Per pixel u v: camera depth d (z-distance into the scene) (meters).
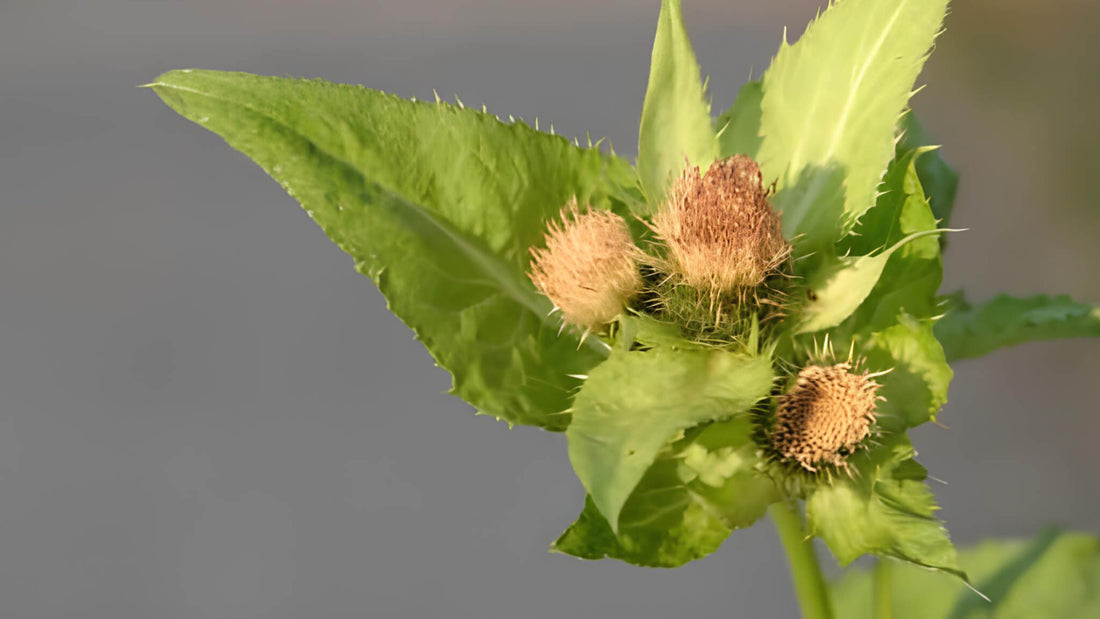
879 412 0.58
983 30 1.76
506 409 0.59
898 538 0.57
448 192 0.60
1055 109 1.63
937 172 0.64
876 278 0.58
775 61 0.61
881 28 0.60
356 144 0.59
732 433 0.58
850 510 0.58
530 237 0.60
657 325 0.58
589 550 0.58
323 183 0.58
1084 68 1.68
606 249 0.59
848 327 0.59
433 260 0.59
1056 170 1.56
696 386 0.57
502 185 0.60
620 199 0.61
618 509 0.55
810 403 0.57
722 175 0.58
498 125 0.60
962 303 0.64
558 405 0.60
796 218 0.60
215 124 0.58
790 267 0.59
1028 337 0.63
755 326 0.58
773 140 0.61
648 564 0.58
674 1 0.61
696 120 0.61
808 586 0.60
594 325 0.59
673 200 0.59
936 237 0.59
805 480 0.58
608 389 0.57
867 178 0.59
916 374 0.59
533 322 0.60
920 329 0.59
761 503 0.58
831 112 0.60
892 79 0.59
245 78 0.59
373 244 0.59
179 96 0.58
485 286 0.60
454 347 0.59
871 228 0.60
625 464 0.55
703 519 0.58
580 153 0.61
